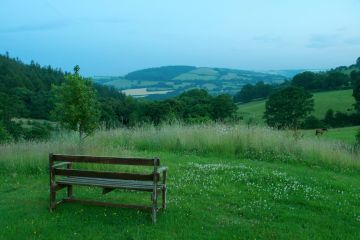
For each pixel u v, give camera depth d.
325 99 84.44
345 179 11.98
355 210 8.57
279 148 15.05
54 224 7.18
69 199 8.29
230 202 8.80
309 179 11.20
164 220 7.46
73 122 14.60
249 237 6.77
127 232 6.82
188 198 8.99
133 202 8.68
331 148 15.25
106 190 7.90
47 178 11.12
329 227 7.51
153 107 37.94
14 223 7.24
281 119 58.25
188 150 15.66
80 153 12.73
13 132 28.44
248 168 12.01
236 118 20.12
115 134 17.53
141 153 14.65
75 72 14.73
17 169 11.82
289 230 7.18
